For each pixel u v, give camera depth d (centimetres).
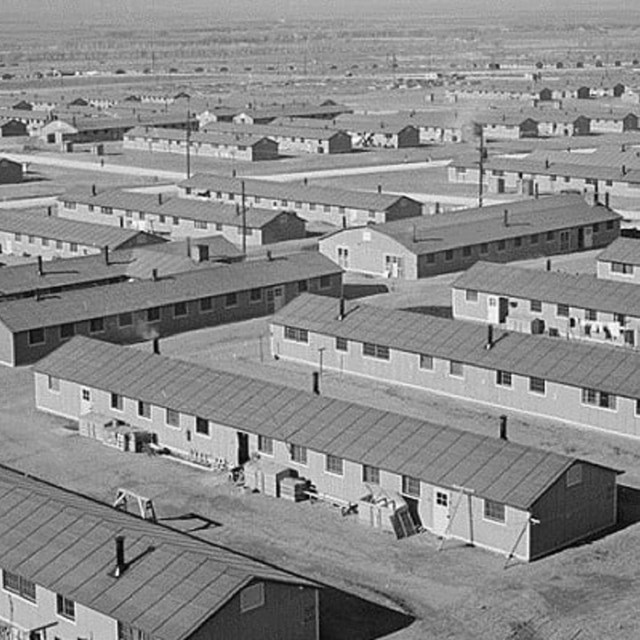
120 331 10662
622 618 5678
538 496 6316
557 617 5712
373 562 6350
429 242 13262
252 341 10706
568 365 8606
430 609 5841
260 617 5203
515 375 8738
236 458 7600
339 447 7069
